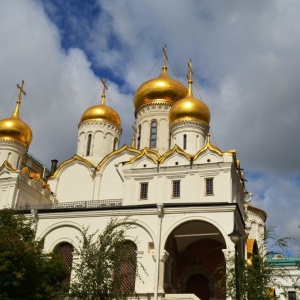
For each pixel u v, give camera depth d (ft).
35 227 124.67
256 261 101.55
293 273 170.60
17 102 173.17
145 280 111.86
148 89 176.24
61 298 91.50
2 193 143.95
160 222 117.50
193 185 129.59
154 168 134.10
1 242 87.35
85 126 175.22
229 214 115.14
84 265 86.69
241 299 93.50
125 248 88.28
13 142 162.30
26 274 89.25
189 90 163.53
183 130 151.33
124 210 121.19
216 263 132.46
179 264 135.44
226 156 129.90
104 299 79.97
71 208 125.49
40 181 154.71
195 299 107.76
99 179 155.53
